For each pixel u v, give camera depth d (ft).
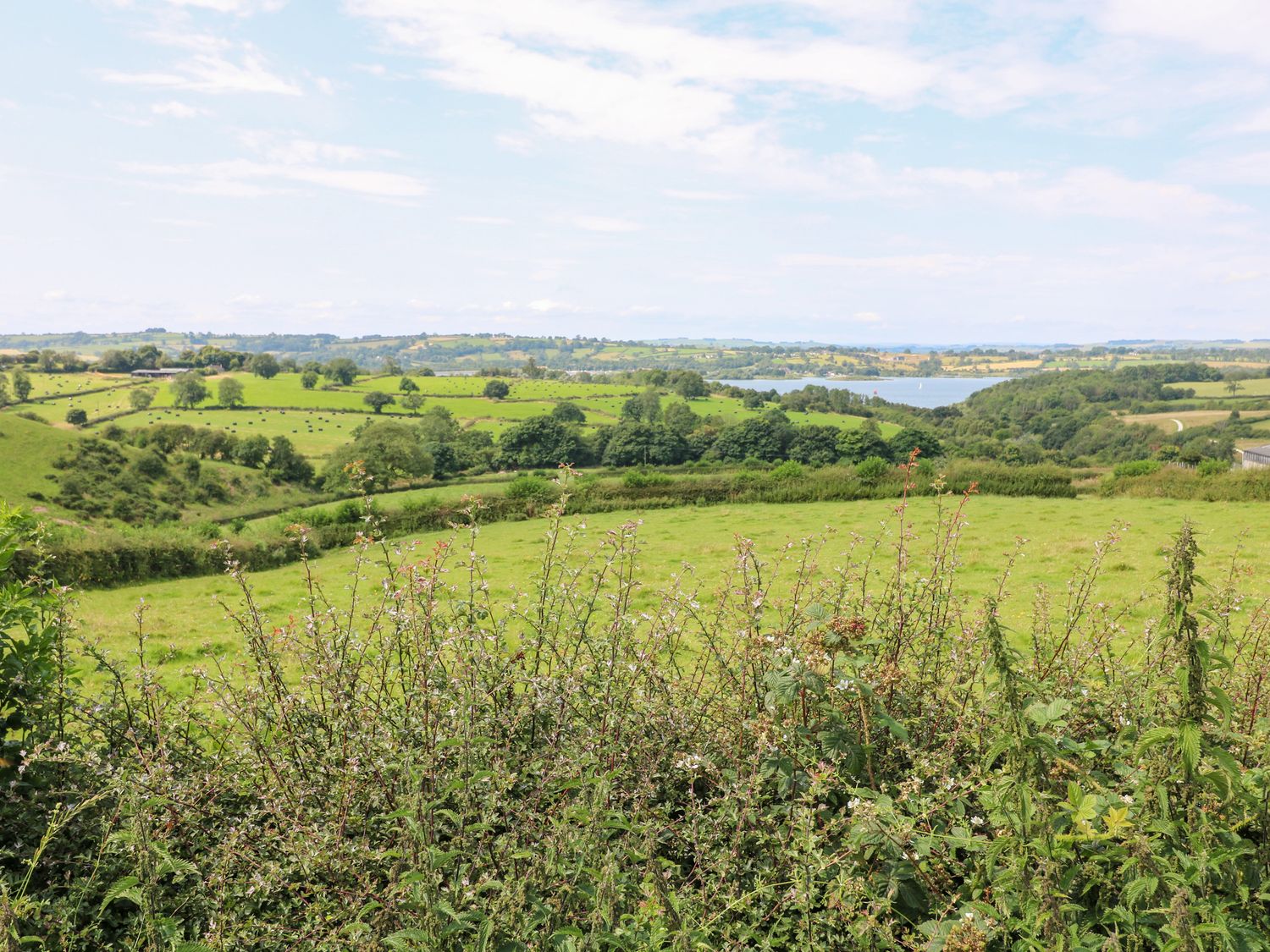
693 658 20.90
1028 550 71.15
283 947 11.93
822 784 12.80
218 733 17.11
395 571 17.01
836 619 15.07
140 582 86.84
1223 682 16.71
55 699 17.07
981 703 14.85
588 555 18.47
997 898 10.65
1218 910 9.62
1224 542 70.64
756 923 11.25
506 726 15.42
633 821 12.97
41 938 11.02
